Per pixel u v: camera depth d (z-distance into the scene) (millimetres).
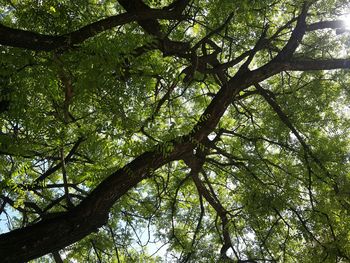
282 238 10898
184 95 11570
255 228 10586
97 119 6449
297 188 10680
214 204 10383
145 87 5926
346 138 11641
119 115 5578
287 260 10703
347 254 10172
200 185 10406
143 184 12242
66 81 5695
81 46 5367
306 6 8406
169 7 7438
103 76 5066
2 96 5457
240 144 11445
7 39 5488
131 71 5555
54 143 7285
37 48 5629
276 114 11203
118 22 6301
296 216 10562
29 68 5578
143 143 6691
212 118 7555
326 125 11492
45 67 5645
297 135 9945
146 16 6625
